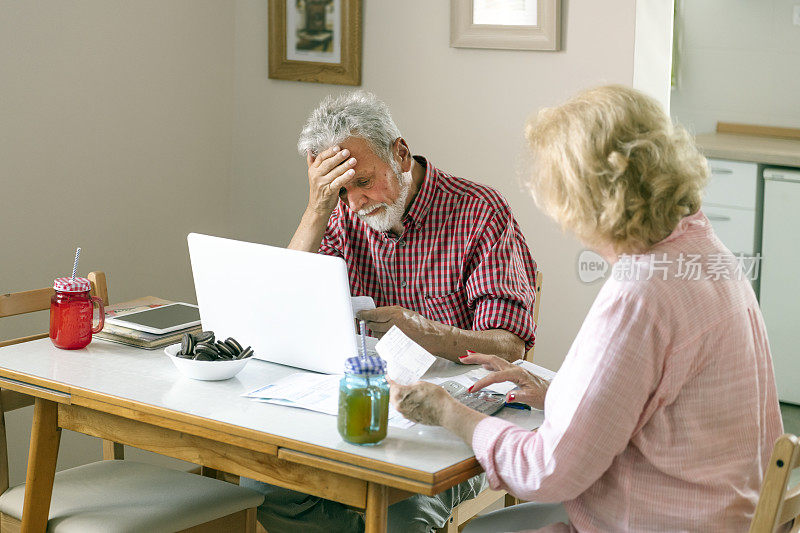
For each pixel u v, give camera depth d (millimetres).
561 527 1590
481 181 3186
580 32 2943
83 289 2035
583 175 1410
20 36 2848
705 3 4055
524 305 2234
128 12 3158
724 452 1439
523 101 3068
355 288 2434
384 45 3299
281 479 1633
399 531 2006
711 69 4109
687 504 1428
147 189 3318
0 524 2078
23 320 2928
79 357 1994
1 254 2869
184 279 3521
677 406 1425
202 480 2135
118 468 2189
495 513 1844
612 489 1470
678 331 1387
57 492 2045
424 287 2363
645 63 2930
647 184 1396
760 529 1361
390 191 2195
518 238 2379
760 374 1495
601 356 1399
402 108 3303
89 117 3082
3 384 1897
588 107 1434
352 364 1552
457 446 1585
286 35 3447
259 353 2004
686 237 1450
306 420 1668
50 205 2996
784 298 3736
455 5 3113
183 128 3424
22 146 2893
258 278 1931
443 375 1995
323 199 2248
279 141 3545
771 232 3713
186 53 3393
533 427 1711
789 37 3912
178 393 1789
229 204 3680
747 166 3725
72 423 1882
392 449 1556
